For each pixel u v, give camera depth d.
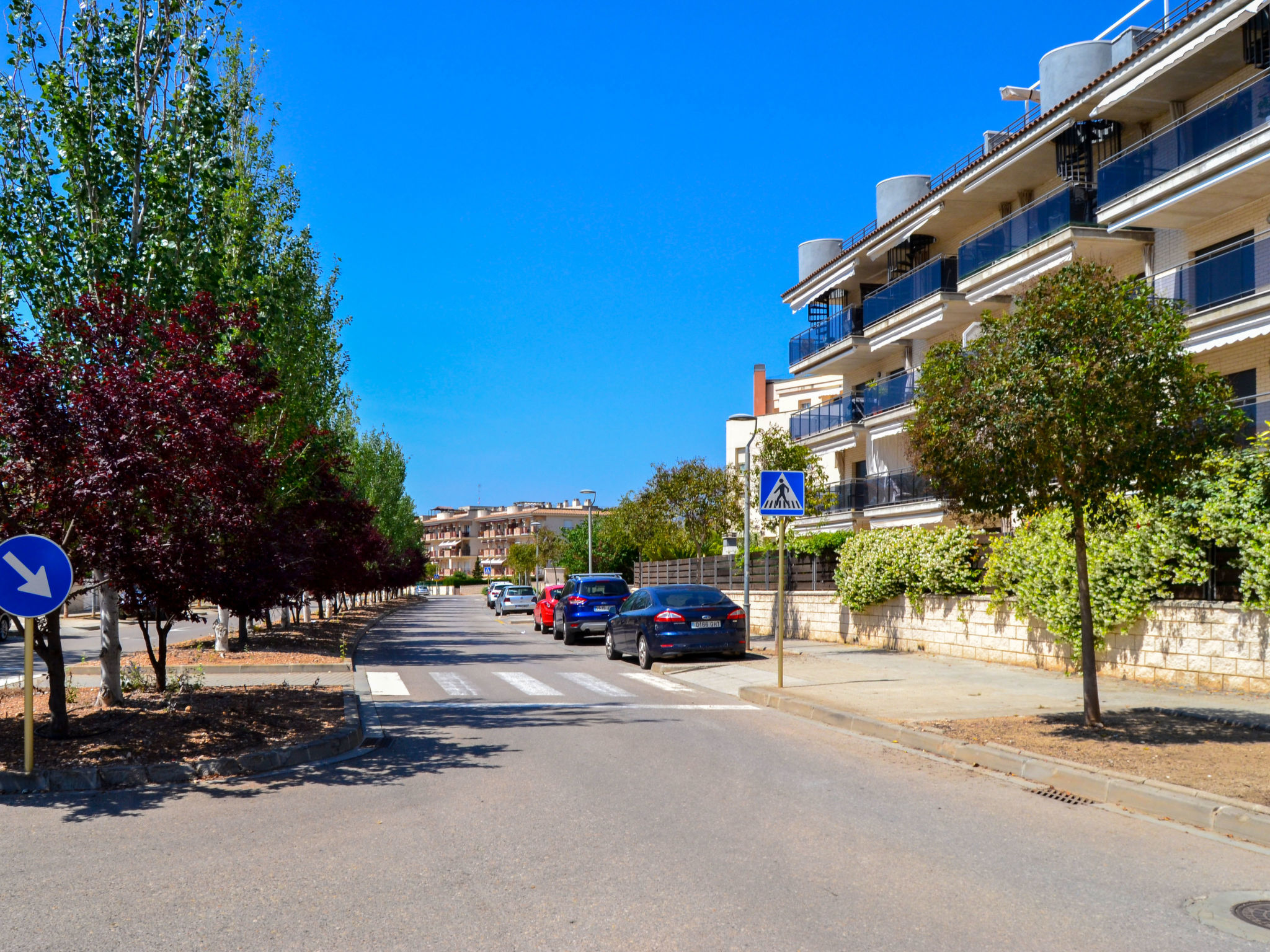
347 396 23.53
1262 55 17.59
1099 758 7.93
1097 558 13.20
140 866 5.51
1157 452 8.56
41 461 8.44
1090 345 8.47
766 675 15.51
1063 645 14.59
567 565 71.00
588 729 10.55
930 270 28.23
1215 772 7.33
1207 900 4.86
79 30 11.62
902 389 30.17
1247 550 11.09
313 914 4.66
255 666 17.17
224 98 20.06
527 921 4.55
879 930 4.42
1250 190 17.92
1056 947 4.23
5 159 11.33
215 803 7.15
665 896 4.89
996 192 26.34
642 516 36.97
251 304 10.81
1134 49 23.78
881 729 10.01
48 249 11.16
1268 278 16.92
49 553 7.88
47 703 11.30
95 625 38.09
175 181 11.63
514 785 7.63
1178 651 12.41
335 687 14.12
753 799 7.08
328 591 26.06
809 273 38.91
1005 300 25.64
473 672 17.39
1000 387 8.53
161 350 9.55
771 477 13.56
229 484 9.38
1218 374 8.87
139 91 11.87
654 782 7.68
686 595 18.78
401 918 4.60
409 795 7.34
